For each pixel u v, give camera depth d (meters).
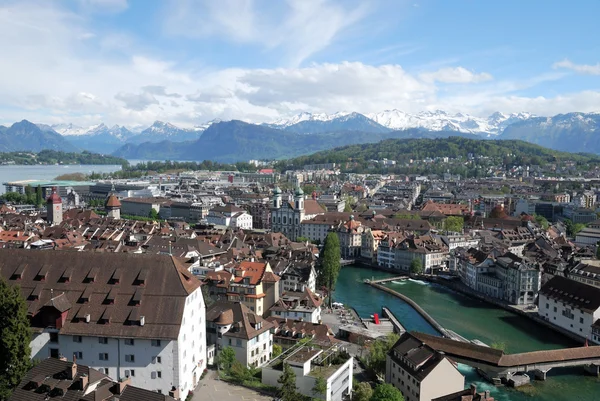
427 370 131.75
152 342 115.44
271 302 196.50
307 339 154.25
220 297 194.75
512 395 152.12
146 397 87.88
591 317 196.12
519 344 198.38
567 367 173.88
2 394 103.38
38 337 118.38
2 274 125.88
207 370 136.12
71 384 90.62
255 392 122.25
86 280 124.00
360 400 127.06
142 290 121.19
